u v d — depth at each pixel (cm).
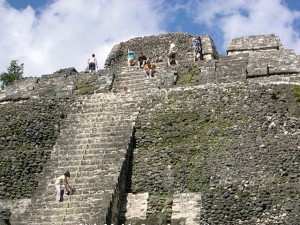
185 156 2334
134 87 2953
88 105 2759
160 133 2472
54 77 3167
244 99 2489
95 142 2478
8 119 2775
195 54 3192
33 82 3136
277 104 2431
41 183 2306
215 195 2088
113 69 3133
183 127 2464
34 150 2570
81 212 2097
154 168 2328
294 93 2469
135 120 2564
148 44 3731
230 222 2009
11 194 2434
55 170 2355
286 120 2342
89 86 3011
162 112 2570
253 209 2009
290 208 1964
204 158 2291
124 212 2189
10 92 3111
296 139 2233
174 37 3700
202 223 2038
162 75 2955
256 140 2270
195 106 2542
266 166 2136
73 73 3234
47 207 2159
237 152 2230
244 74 2795
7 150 2608
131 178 2322
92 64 3438
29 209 2170
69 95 2930
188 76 2922
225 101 2511
